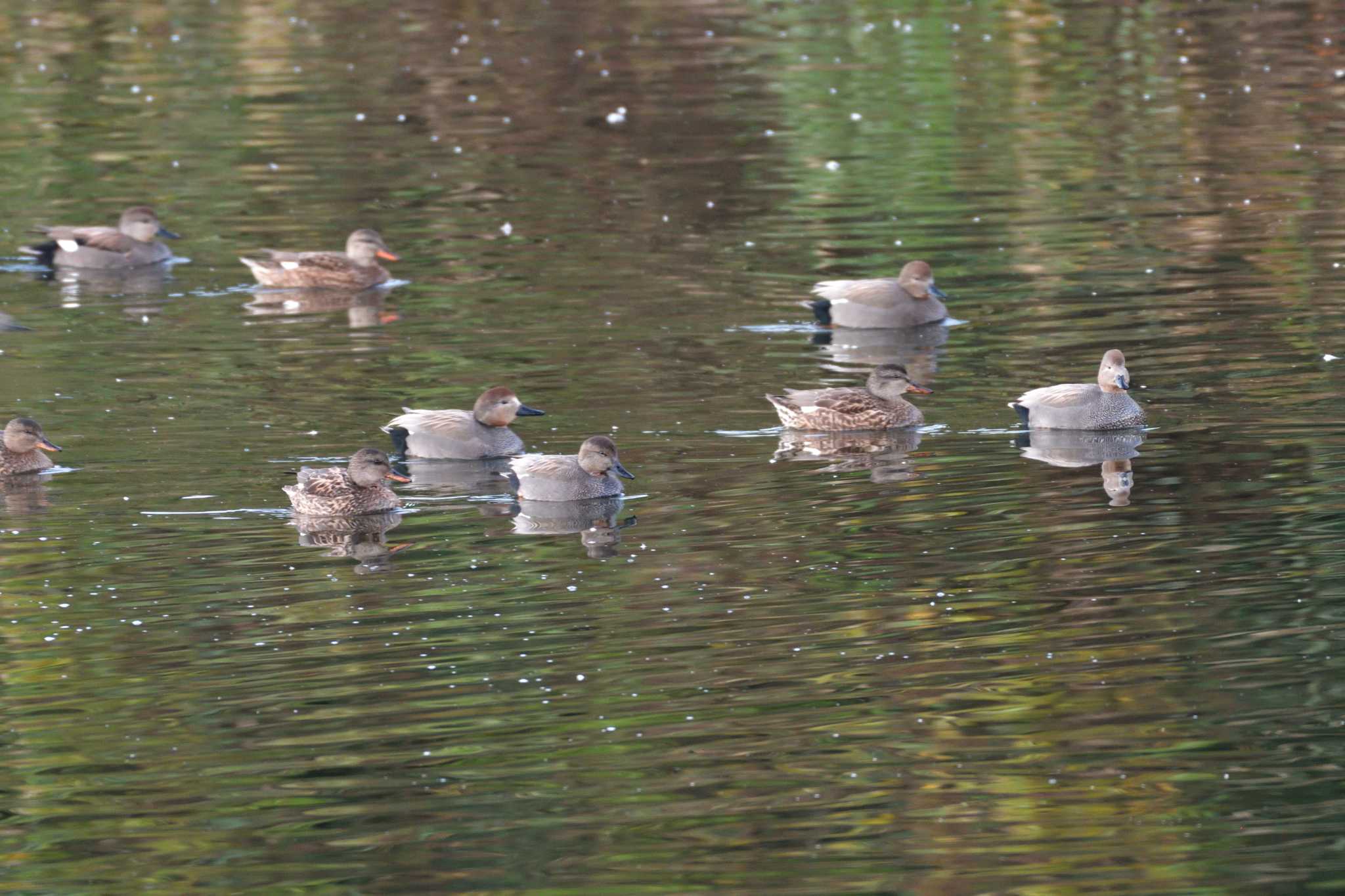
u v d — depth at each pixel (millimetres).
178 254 29094
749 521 17094
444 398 21203
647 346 23359
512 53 43469
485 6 48812
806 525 16922
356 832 11633
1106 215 29359
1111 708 13039
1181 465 18297
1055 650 13977
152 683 13766
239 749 12719
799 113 37312
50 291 27031
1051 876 10977
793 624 14602
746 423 20219
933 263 27188
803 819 11680
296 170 33969
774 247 28250
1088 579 15367
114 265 28344
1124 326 23547
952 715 12977
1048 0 47438
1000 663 13773
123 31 46250
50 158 35031
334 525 17312
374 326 24594
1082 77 39562
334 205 31609
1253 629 14227
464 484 18688
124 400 21344
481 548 16594
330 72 41750
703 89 39719
